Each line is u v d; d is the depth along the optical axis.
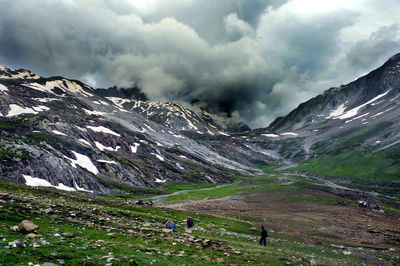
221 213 86.25
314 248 43.91
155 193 153.88
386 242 59.50
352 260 38.56
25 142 140.75
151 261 18.89
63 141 167.62
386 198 161.62
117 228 32.25
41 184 106.88
